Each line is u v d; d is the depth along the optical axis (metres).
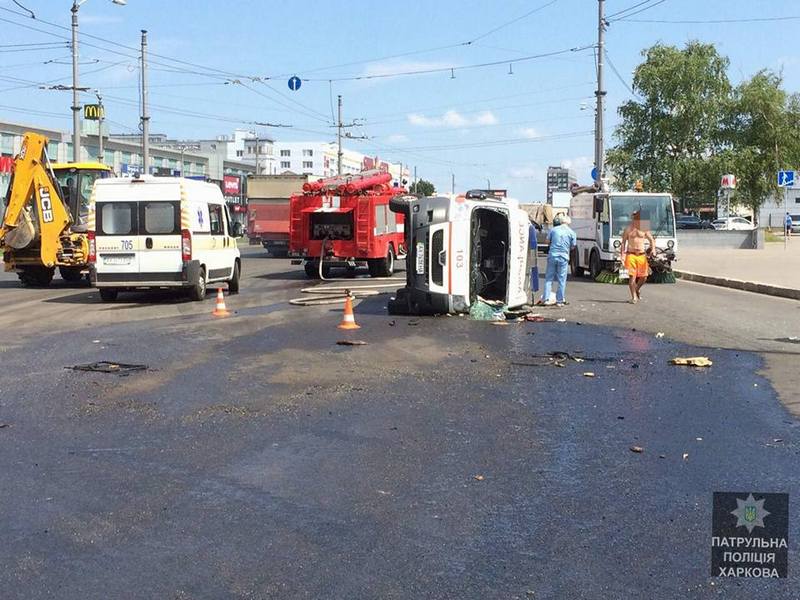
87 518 5.07
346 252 24.31
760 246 41.47
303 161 166.62
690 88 48.78
